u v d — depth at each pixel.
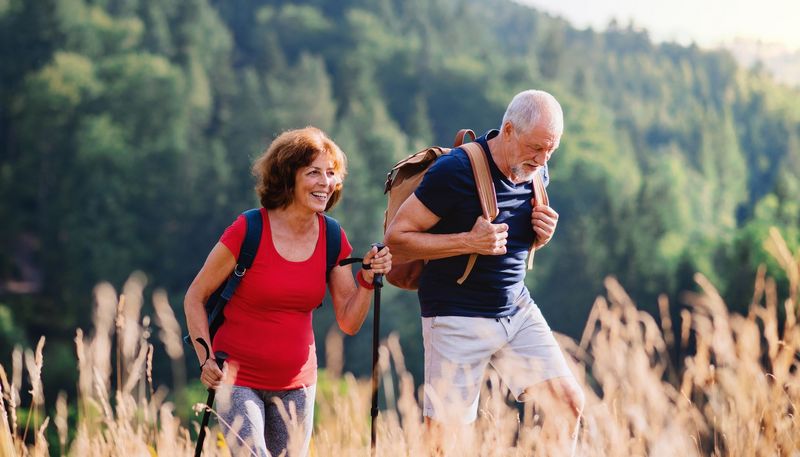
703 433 4.60
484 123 168.12
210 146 119.38
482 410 5.28
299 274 5.41
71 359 79.44
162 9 158.50
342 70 162.75
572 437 5.26
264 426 5.52
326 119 130.75
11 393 5.23
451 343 5.90
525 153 5.69
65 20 134.62
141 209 112.31
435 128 170.25
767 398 4.55
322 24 188.38
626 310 4.59
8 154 122.94
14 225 108.69
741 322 4.58
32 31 132.75
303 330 5.48
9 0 134.25
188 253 112.00
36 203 114.44
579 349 4.79
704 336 4.52
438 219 5.87
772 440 4.47
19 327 89.44
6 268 106.31
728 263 68.12
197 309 5.40
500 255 5.90
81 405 5.38
